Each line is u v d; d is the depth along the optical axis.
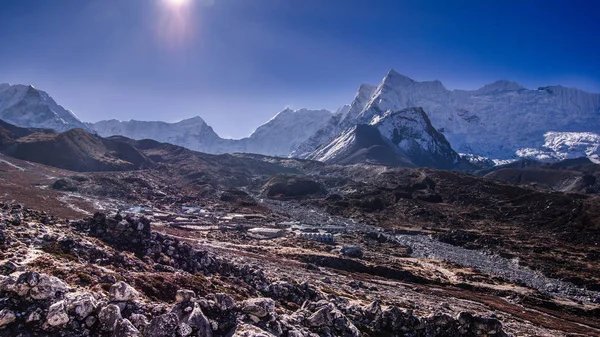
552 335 60.72
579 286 120.88
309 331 32.31
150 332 25.25
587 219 199.12
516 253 155.00
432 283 105.94
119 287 28.11
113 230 52.78
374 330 38.19
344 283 77.31
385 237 172.25
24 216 51.62
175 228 136.75
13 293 24.55
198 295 36.59
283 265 90.31
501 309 83.69
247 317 29.42
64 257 38.16
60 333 23.62
